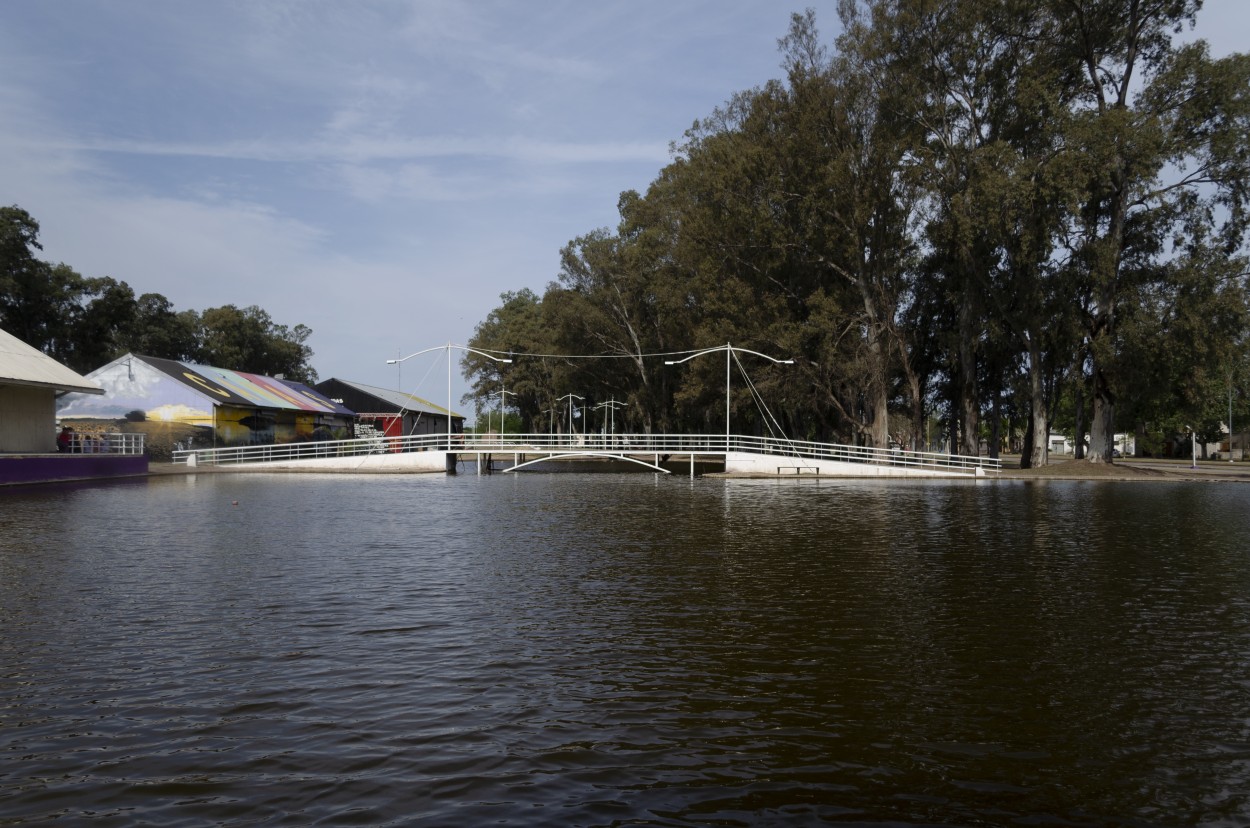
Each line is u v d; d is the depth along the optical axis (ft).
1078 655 35.24
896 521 87.86
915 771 23.95
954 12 166.71
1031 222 159.02
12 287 209.15
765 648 36.14
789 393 188.14
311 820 20.76
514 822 20.75
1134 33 162.91
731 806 21.72
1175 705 29.35
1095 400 183.32
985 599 46.26
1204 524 84.64
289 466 190.60
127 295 246.27
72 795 22.00
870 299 183.52
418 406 316.81
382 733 26.30
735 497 124.26
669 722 27.50
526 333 314.35
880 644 36.91
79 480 141.49
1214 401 211.41
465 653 35.04
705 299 196.54
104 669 32.48
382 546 66.28
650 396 255.09
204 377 205.98
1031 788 22.94
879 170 175.32
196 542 67.10
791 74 179.22
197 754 24.59
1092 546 67.87
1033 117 164.04
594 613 42.50
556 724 27.20
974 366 192.65
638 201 252.42
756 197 184.44
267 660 33.81
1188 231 164.04
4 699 29.12
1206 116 155.22
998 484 159.02
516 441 253.85
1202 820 21.26
